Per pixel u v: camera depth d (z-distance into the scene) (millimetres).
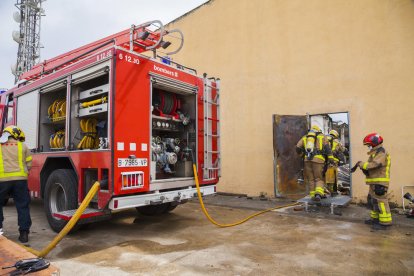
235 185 8391
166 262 3377
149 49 4785
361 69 6539
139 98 4250
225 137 8703
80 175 4336
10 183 4078
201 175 5246
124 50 4105
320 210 6059
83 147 4746
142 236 4473
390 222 4727
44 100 5551
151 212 5852
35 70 7012
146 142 4285
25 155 4371
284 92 7652
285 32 7691
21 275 1926
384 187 4719
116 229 4895
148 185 4254
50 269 2037
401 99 6043
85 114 4582
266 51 8016
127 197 3990
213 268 3197
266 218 5648
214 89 5691
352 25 6684
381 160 4711
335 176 6711
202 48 9430
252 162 8125
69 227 3697
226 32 8875
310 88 7230
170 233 4637
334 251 3746
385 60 6254
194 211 6414
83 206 3768
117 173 3871
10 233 4680
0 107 7148
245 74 8398
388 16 6250
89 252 3746
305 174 6406
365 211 5887
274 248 3865
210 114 5531
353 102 6609
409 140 5922
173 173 5312
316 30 7184
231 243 4094
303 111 7309
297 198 7188
